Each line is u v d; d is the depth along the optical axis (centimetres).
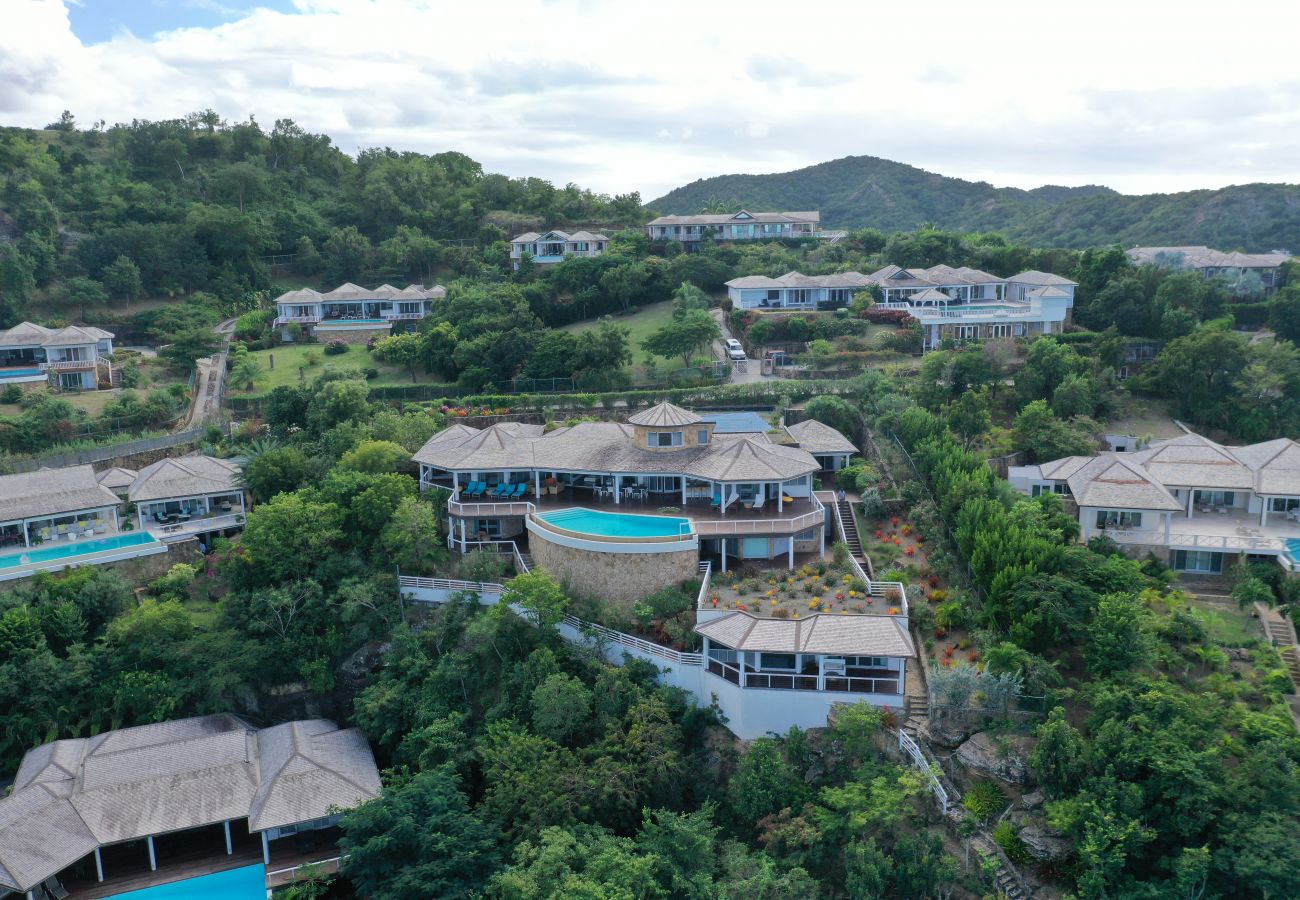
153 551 6588
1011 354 8769
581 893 3678
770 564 5972
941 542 5831
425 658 5634
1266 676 4500
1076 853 3872
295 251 14850
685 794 4738
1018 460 7106
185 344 10675
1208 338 7800
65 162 15650
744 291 10750
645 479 6594
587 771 4553
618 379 9050
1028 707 4391
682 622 5259
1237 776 3772
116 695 5500
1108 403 7850
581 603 5603
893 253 12394
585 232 14288
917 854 3884
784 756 4669
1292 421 7419
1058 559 5056
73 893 4553
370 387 9262
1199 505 6444
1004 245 12662
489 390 9188
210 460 7612
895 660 4741
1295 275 10762
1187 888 3547
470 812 4659
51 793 4716
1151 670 4494
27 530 6625
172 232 13350
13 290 11706
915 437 6938
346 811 4578
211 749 5072
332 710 5928
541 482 6888
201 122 18200
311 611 5962
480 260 14288
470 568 6112
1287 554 5488
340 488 6550
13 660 5475
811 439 7075
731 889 3828
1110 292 9619
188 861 4788
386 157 18688
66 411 8650
